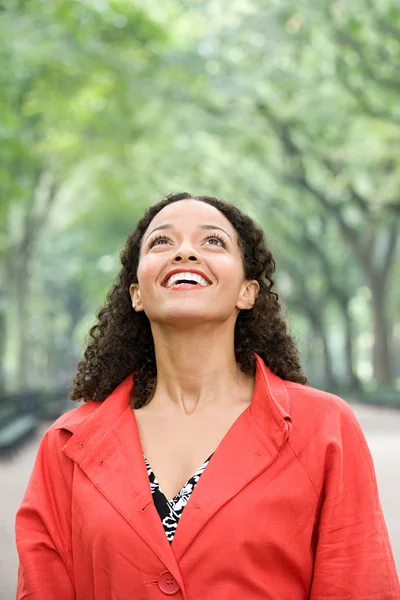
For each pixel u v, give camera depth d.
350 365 41.12
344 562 2.38
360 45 19.84
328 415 2.48
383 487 11.49
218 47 21.23
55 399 32.34
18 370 36.94
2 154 19.94
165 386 2.65
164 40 19.03
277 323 2.80
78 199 40.50
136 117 24.72
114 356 2.80
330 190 33.66
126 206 38.09
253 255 2.76
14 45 17.67
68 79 20.36
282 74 21.62
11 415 22.75
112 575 2.37
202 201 2.77
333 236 40.94
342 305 40.22
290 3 19.28
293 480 2.39
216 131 25.09
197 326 2.59
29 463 15.58
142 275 2.61
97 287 50.28
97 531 2.40
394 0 17.91
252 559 2.33
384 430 22.22
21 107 21.92
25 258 35.53
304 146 27.78
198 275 2.58
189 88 21.97
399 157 26.09
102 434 2.54
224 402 2.61
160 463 2.50
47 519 2.55
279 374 2.79
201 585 2.31
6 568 7.15
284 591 2.35
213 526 2.33
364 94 22.11
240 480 2.37
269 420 2.44
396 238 35.53
